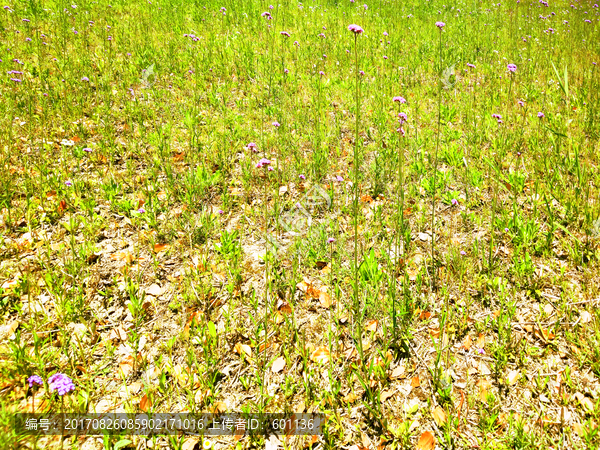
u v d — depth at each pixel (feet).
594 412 6.48
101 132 13.66
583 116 15.87
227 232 9.76
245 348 7.75
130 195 11.42
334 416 6.67
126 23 24.32
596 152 13.28
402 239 10.12
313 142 14.12
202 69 19.17
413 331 8.13
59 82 15.98
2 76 15.67
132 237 10.21
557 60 22.74
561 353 7.54
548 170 12.54
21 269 8.77
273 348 7.84
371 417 6.74
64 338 7.41
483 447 6.15
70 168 11.96
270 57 21.31
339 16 31.19
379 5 36.17
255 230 10.75
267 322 8.26
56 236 9.77
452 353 7.76
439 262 9.62
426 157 13.47
